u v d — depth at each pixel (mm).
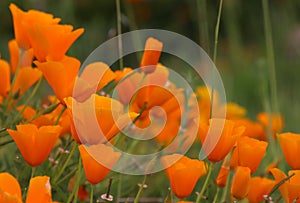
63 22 2996
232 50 3967
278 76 4539
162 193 1776
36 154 1494
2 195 1404
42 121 1613
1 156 1807
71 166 1648
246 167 1522
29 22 1645
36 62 1536
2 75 1689
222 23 5223
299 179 1533
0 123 1736
